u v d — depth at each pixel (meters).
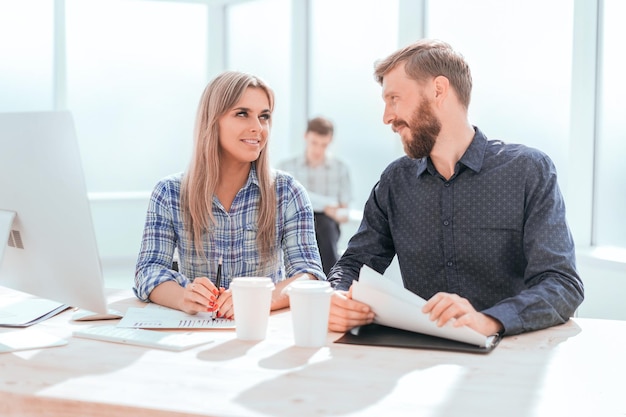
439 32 4.62
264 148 2.05
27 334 1.49
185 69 6.82
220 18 6.66
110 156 6.73
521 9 3.97
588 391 1.12
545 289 1.58
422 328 1.45
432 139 1.85
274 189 2.08
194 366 1.26
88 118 6.62
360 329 1.53
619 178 3.58
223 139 1.99
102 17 6.58
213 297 1.65
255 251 2.06
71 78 6.54
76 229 1.38
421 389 1.13
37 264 1.51
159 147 6.85
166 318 1.64
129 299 1.92
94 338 1.47
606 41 3.61
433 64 1.80
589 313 3.49
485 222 1.88
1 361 1.29
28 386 1.15
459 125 1.87
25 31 6.30
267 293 1.44
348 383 1.16
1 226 1.49
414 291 2.01
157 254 1.98
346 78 5.57
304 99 5.91
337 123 5.68
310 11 5.86
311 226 2.09
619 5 3.53
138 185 6.84
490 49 4.18
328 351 1.36
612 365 1.27
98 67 6.61
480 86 4.25
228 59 6.72
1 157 1.46
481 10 4.24
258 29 6.38
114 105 6.69
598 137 3.69
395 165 2.04
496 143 1.95
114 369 1.24
